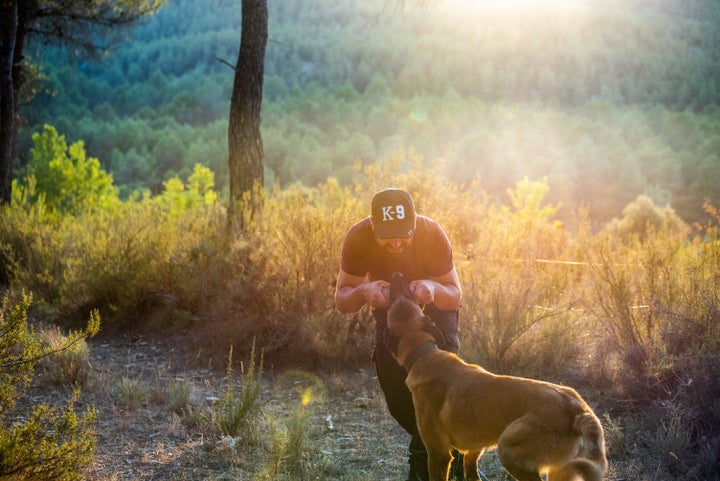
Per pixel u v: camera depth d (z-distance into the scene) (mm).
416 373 3666
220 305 7902
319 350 7031
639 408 5246
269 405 6051
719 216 6828
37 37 17516
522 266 7633
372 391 6293
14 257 11305
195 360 7461
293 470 4633
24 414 5797
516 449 3113
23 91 18641
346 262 3943
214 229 9492
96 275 9367
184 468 4727
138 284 9055
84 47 17891
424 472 4078
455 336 3996
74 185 26797
